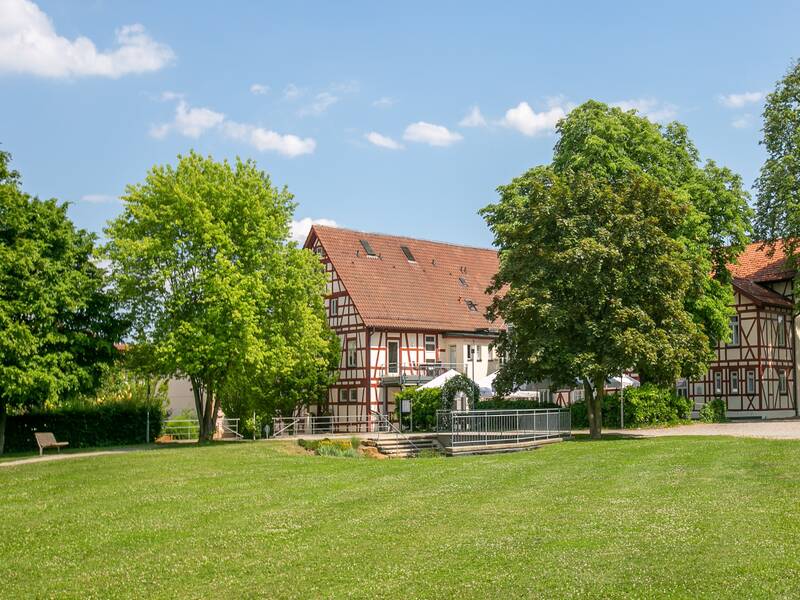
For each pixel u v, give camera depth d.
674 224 32.38
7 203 30.62
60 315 31.94
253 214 34.06
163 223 33.56
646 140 39.94
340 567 11.09
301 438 34.69
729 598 8.95
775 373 52.62
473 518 14.09
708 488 16.50
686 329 31.36
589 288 30.27
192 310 33.50
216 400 36.22
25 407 33.59
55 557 12.26
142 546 12.80
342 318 51.91
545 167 41.62
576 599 9.20
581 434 34.88
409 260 57.06
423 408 43.53
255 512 15.47
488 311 34.22
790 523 12.57
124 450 31.25
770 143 47.06
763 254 56.88
